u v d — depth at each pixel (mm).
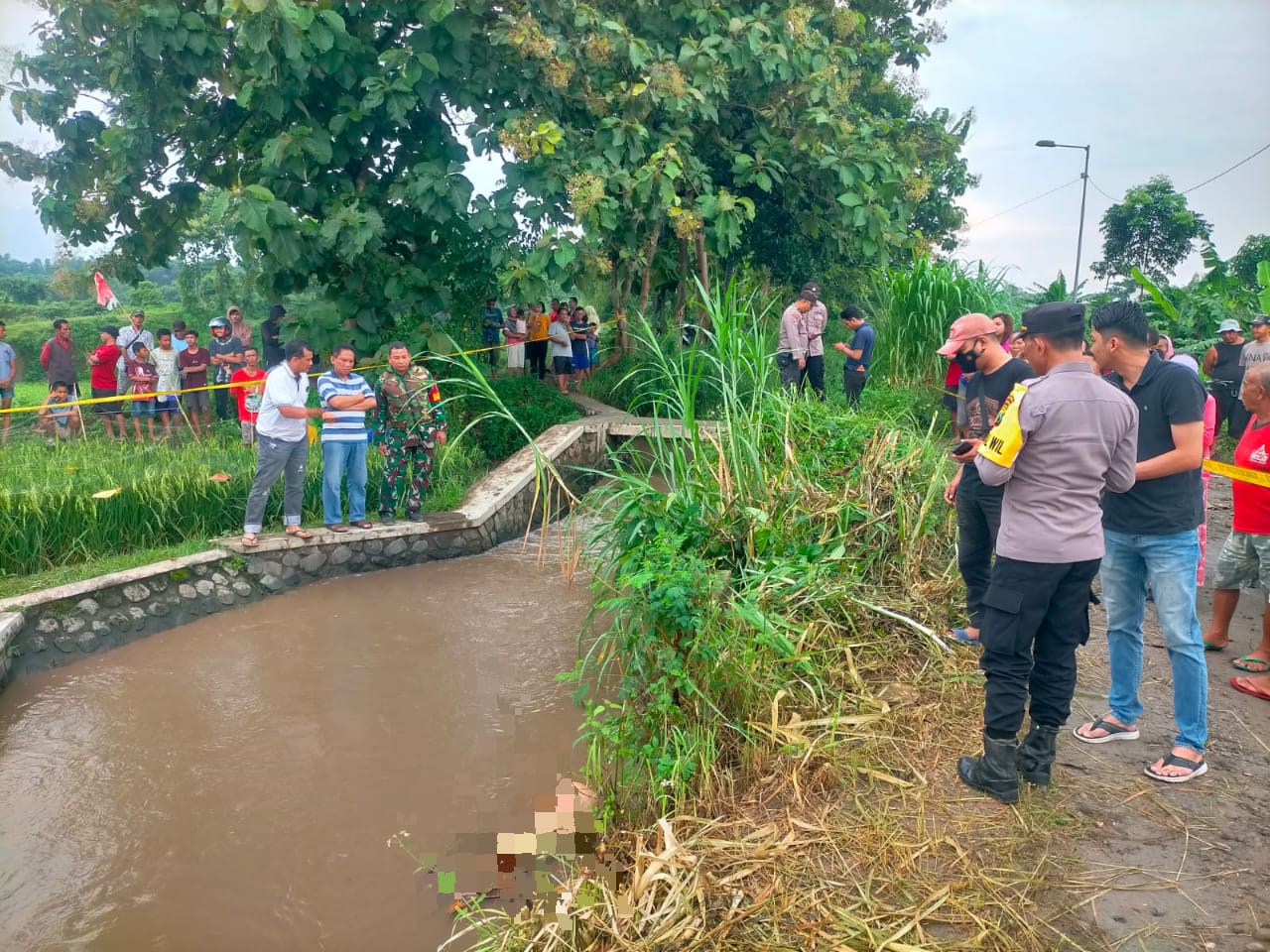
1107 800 3508
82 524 7285
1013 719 3457
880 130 14758
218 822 4262
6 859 4000
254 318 29750
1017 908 2895
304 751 4910
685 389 5914
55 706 5500
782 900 2971
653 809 3730
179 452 9281
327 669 5984
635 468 6281
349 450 8086
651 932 2840
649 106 11617
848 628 4922
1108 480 3354
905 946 2721
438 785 4527
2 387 11664
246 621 6926
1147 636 5266
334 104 11406
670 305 17172
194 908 3668
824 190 14445
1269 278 13133
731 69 13070
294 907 3660
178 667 6059
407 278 11102
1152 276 22844
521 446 11312
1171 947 2711
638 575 4355
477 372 6359
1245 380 4570
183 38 10016
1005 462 3221
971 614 4852
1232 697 4453
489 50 10914
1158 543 3615
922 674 4531
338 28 9719
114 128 11180
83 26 9914
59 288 13000
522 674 5840
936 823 3367
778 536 5188
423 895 3715
